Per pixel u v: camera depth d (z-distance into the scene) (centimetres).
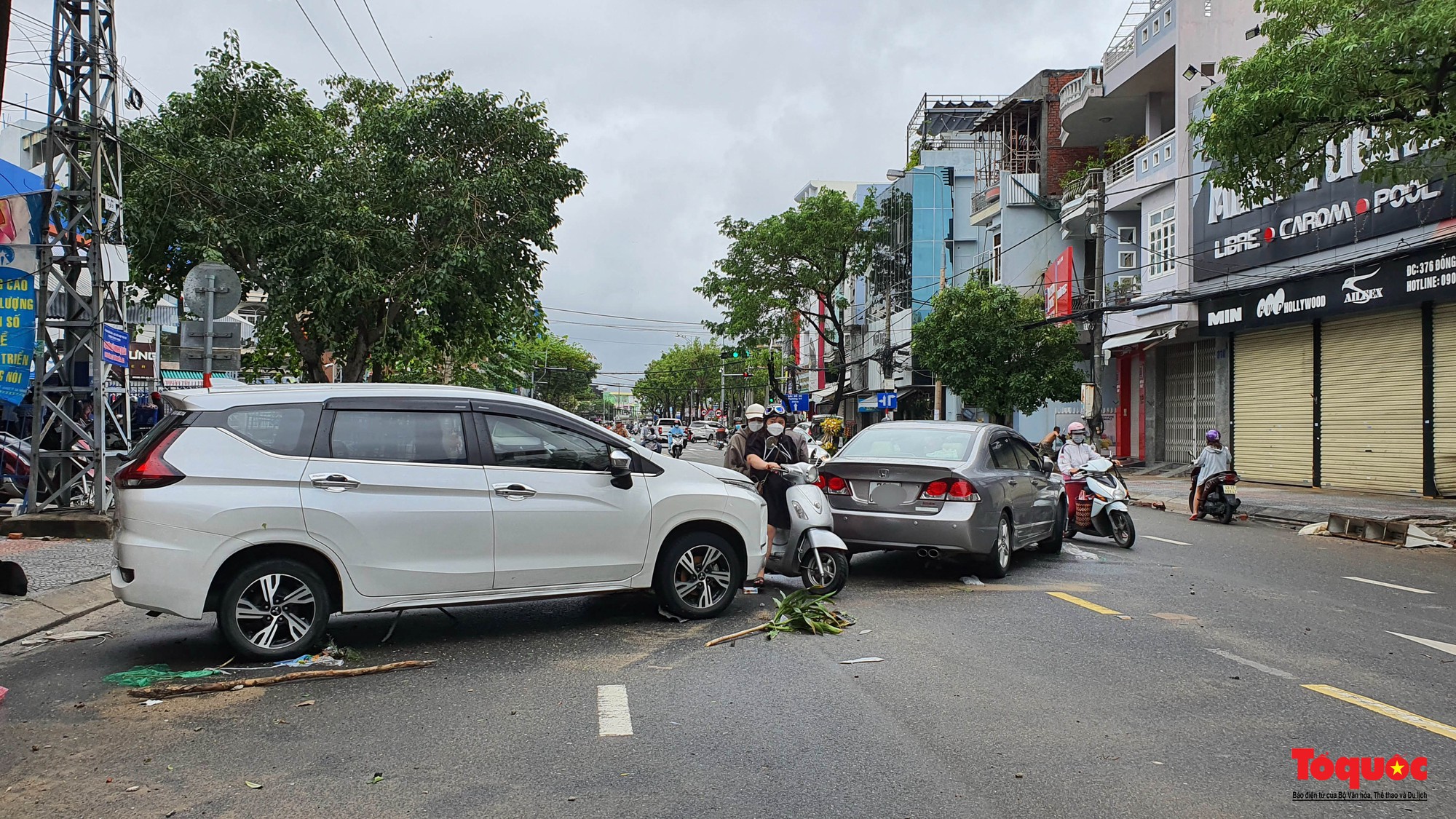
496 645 650
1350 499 1788
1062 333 2675
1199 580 934
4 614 706
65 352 1211
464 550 636
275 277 1869
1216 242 2227
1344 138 1180
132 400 2186
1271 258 2055
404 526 620
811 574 829
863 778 412
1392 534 1288
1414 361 1794
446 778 412
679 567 725
